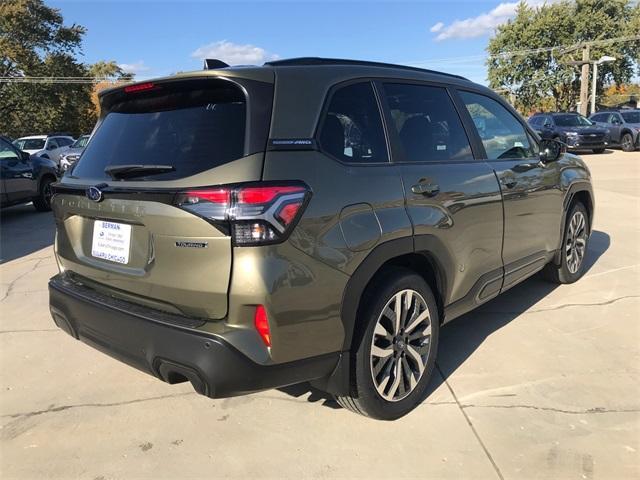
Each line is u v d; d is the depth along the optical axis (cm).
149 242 250
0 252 771
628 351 378
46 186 1202
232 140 238
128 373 369
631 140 2222
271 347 233
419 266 321
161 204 238
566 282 521
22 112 4028
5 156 1072
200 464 268
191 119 257
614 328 417
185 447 282
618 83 4375
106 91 302
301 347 242
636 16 4131
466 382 340
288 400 326
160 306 253
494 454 269
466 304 350
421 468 260
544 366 359
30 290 566
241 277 225
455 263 326
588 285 519
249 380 232
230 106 249
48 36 4003
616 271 562
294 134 246
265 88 248
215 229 225
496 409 308
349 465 264
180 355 235
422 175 303
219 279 228
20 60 3756
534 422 295
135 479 258
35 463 272
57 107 4084
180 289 238
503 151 396
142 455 277
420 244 294
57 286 307
